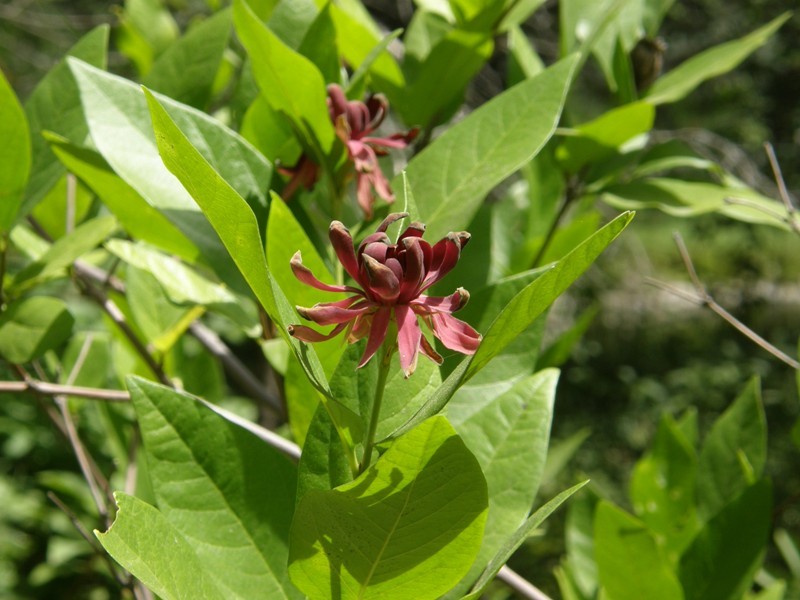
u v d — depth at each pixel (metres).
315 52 0.38
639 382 2.26
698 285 0.46
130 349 0.48
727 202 0.44
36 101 0.40
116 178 0.36
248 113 0.38
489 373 0.34
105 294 0.47
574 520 0.44
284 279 0.29
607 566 0.37
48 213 0.47
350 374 0.27
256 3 0.47
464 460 0.22
